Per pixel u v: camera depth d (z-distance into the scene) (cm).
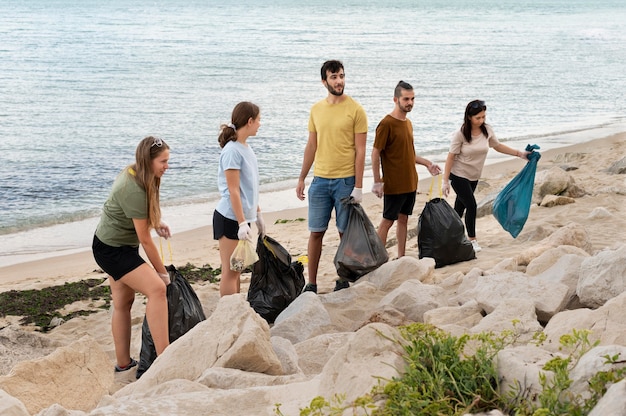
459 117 2584
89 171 1819
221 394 376
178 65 4103
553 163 1711
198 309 607
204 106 2809
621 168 1455
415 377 314
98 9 10175
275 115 2611
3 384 460
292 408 349
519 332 447
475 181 844
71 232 1328
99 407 389
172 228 1304
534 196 1166
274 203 1492
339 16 9438
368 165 1838
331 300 677
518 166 1778
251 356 458
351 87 3309
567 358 293
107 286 929
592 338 419
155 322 569
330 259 998
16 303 863
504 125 2477
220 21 8075
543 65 4288
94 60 4269
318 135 734
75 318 802
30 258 1161
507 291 543
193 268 1011
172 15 9062
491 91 3241
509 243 927
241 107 653
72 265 1113
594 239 872
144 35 6084
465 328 471
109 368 516
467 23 8362
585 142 2142
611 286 515
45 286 946
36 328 785
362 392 331
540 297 527
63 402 478
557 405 283
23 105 2809
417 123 2452
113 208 555
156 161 547
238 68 4012
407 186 778
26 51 4675
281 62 4306
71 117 2566
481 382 318
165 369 461
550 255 649
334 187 737
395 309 596
